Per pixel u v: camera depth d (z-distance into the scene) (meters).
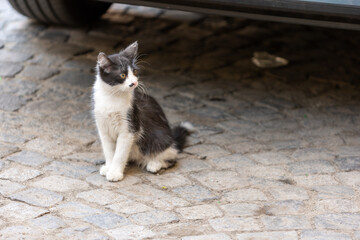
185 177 5.46
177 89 7.68
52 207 4.75
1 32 9.02
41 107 6.87
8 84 7.40
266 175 5.54
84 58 8.38
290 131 6.64
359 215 4.77
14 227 4.40
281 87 7.92
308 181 5.41
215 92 7.68
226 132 6.58
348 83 8.10
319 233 4.46
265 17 6.07
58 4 8.62
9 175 5.27
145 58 8.55
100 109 5.28
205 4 6.20
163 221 4.61
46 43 8.75
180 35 9.46
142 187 5.24
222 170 5.64
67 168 5.51
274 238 4.38
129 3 6.76
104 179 5.36
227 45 9.20
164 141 5.62
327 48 9.24
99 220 4.58
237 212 4.80
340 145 6.27
